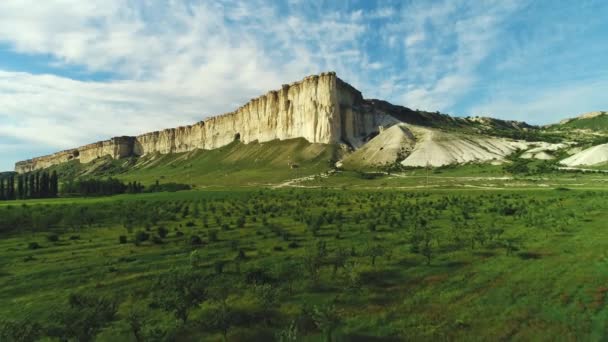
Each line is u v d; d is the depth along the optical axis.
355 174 184.00
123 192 166.62
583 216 54.56
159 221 67.19
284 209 78.50
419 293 27.33
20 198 144.62
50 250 44.59
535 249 38.22
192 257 36.53
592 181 116.69
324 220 59.03
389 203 83.06
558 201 73.62
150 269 35.53
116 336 22.22
